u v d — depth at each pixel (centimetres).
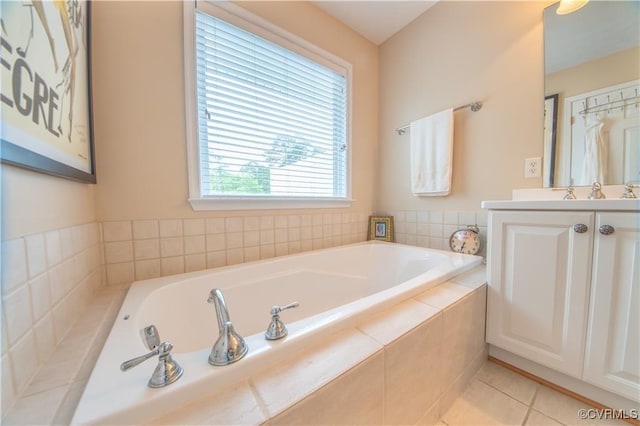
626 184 110
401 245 182
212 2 131
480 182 159
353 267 177
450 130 167
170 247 125
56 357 61
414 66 193
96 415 41
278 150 163
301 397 50
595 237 85
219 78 137
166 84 122
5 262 48
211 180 138
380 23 195
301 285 151
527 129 138
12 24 50
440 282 112
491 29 152
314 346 66
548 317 96
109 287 110
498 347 116
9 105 49
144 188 118
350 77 198
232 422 44
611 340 82
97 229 108
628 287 79
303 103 175
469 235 161
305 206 175
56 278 69
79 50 89
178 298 108
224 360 53
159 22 119
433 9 179
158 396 45
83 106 93
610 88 114
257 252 153
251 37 148
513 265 105
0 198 47
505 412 91
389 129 214
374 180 221
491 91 152
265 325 133
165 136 123
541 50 133
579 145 122
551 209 94
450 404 94
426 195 187
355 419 60
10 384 47
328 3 174
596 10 117
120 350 59
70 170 77
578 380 94
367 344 67
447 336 91
